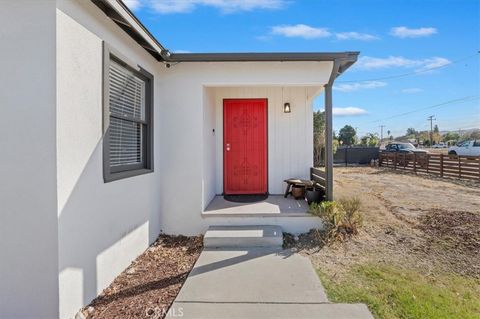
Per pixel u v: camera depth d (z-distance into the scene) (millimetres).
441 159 12867
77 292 2584
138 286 3105
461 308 2645
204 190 5000
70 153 2523
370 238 4578
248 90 6512
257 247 4246
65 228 2443
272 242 4266
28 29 2357
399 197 7992
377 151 20266
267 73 4781
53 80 2354
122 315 2551
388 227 5105
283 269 3477
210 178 5754
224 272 3396
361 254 3975
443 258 3822
